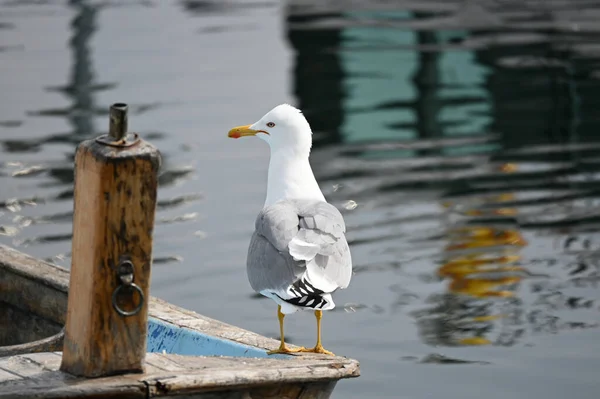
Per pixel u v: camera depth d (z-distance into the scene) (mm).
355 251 13797
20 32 25984
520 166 17266
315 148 18438
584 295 12539
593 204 15422
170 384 5961
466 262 13477
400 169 17156
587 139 18656
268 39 25672
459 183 16438
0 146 17797
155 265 13281
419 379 10594
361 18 27609
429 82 22375
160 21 27672
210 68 23047
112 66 23094
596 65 23109
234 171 16688
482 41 25094
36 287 9352
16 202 15352
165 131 18703
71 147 17781
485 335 11586
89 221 6062
